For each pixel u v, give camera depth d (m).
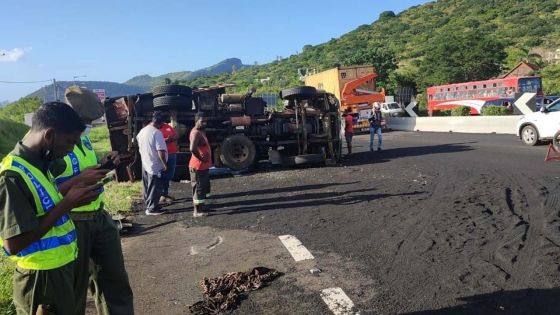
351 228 6.89
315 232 6.81
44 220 2.62
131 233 7.54
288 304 4.45
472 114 37.59
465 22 90.69
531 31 73.81
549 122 15.65
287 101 15.02
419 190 9.34
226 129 13.59
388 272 5.08
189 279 5.32
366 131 28.73
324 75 30.81
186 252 6.31
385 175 11.54
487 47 51.94
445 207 7.75
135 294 4.98
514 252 5.42
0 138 22.25
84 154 3.62
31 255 2.77
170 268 5.73
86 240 3.38
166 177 9.79
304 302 4.48
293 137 14.50
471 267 5.05
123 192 10.90
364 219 7.35
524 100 26.64
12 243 2.54
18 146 2.72
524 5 91.69
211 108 13.36
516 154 14.07
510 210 7.30
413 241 6.07
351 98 28.17
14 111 47.75
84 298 3.37
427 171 11.75
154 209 8.75
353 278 4.98
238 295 4.71
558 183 9.16
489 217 6.96
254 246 6.35
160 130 9.34
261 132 13.92
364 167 13.33
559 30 71.50
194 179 8.42
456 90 39.22
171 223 8.00
